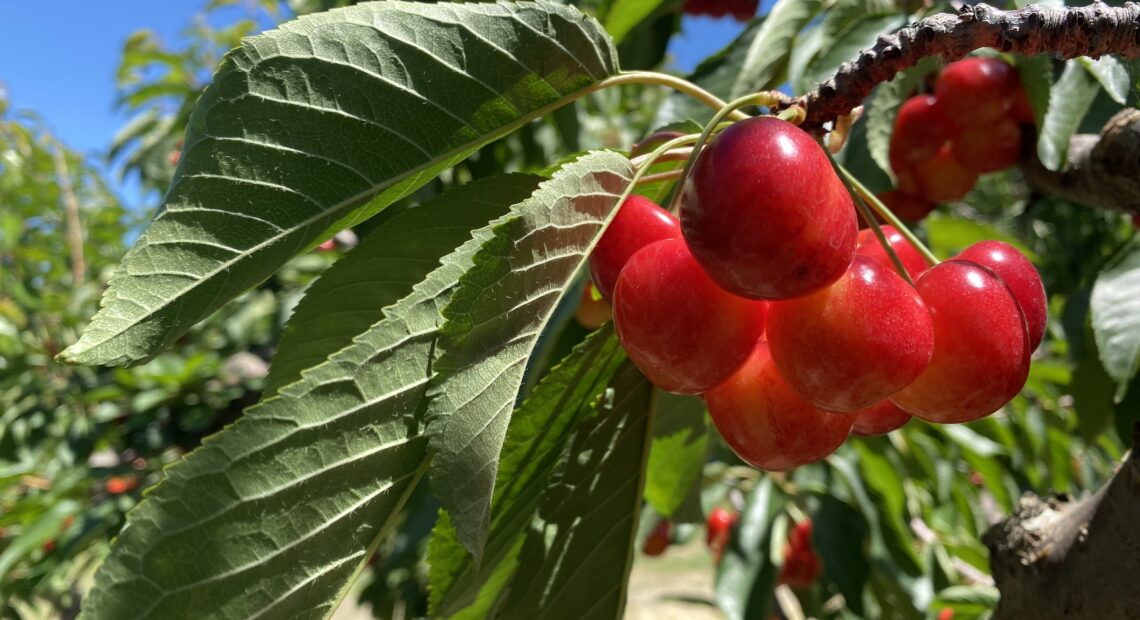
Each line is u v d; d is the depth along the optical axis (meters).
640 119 0.62
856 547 0.38
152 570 0.10
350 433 0.11
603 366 0.16
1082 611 0.14
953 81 0.22
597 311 0.24
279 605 0.11
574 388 0.16
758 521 0.38
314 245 0.14
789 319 0.12
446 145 0.14
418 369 0.11
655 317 0.12
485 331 0.11
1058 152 0.20
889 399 0.14
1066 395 0.40
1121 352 0.19
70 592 0.56
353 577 0.12
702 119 0.25
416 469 0.12
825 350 0.12
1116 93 0.17
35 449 0.54
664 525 0.49
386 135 0.14
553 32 0.14
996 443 0.38
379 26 0.13
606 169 0.13
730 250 0.11
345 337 0.15
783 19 0.25
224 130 0.13
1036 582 0.15
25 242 0.71
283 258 0.14
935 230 0.36
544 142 0.44
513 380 0.12
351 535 0.12
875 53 0.13
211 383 0.53
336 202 0.14
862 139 0.24
